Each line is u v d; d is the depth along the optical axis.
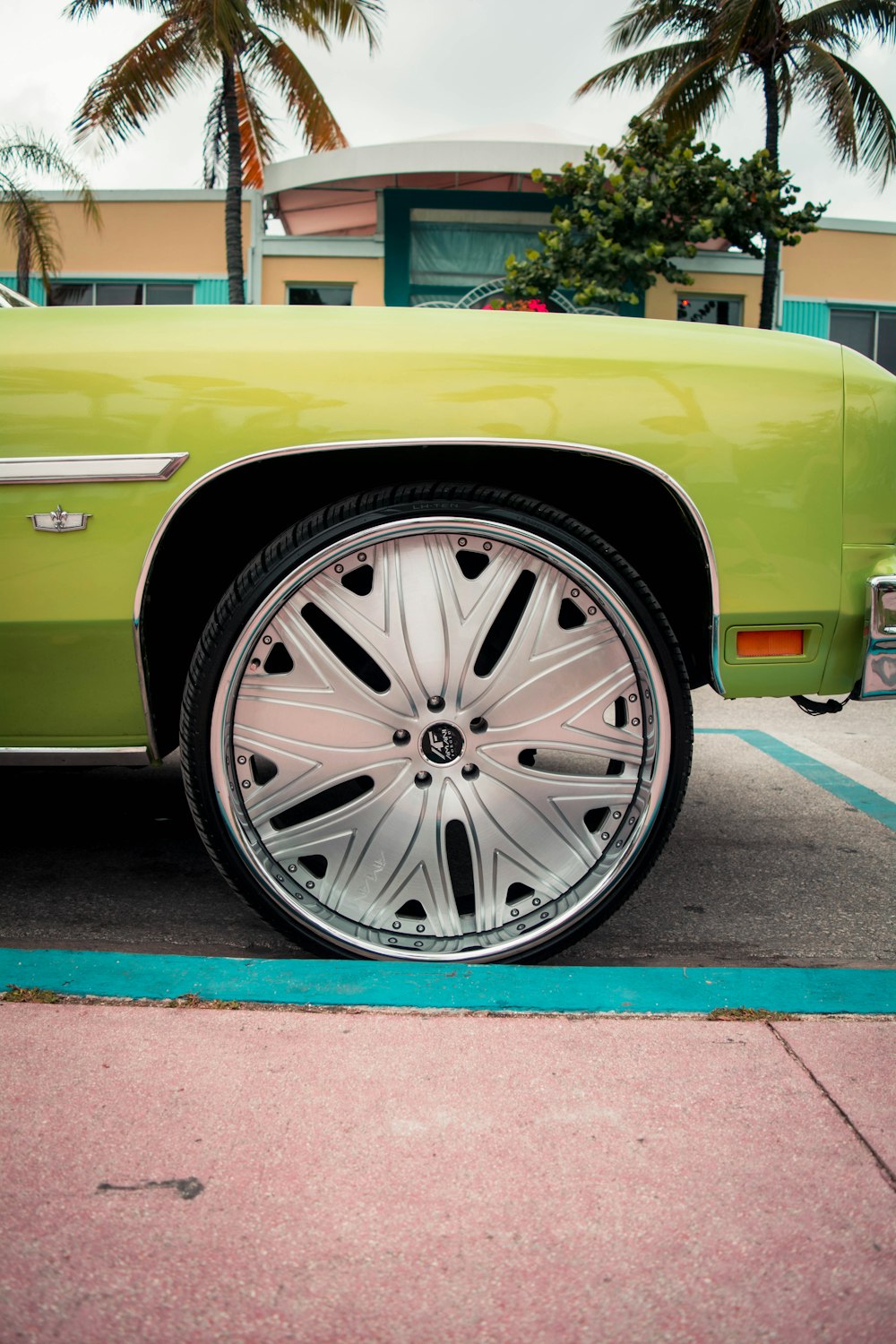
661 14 16.88
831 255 16.39
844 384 1.68
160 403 1.58
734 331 1.73
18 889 2.21
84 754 1.68
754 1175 1.16
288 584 1.62
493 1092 1.32
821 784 3.29
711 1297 0.98
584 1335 0.94
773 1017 1.54
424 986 1.61
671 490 1.63
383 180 15.85
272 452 1.58
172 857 2.47
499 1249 1.04
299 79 16.25
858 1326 0.95
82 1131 1.22
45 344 1.60
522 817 1.71
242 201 15.66
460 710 1.68
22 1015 1.50
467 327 1.64
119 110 14.62
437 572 1.67
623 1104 1.29
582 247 14.37
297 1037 1.45
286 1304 0.96
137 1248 1.03
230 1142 1.20
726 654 1.67
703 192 14.19
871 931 2.05
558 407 1.60
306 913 1.68
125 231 15.79
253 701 1.65
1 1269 1.00
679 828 2.79
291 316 1.64
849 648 1.70
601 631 1.69
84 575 1.60
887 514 1.70
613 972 1.67
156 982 1.61
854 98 16.36
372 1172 1.15
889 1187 1.14
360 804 1.69
